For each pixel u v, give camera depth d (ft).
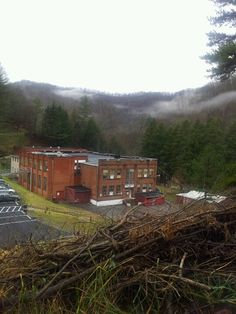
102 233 8.95
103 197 123.44
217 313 7.41
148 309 7.38
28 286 8.14
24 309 7.54
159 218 9.31
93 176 124.36
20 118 249.14
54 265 8.46
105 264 7.93
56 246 9.32
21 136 230.07
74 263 8.39
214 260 8.66
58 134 236.02
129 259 8.04
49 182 126.93
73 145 241.14
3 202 97.40
